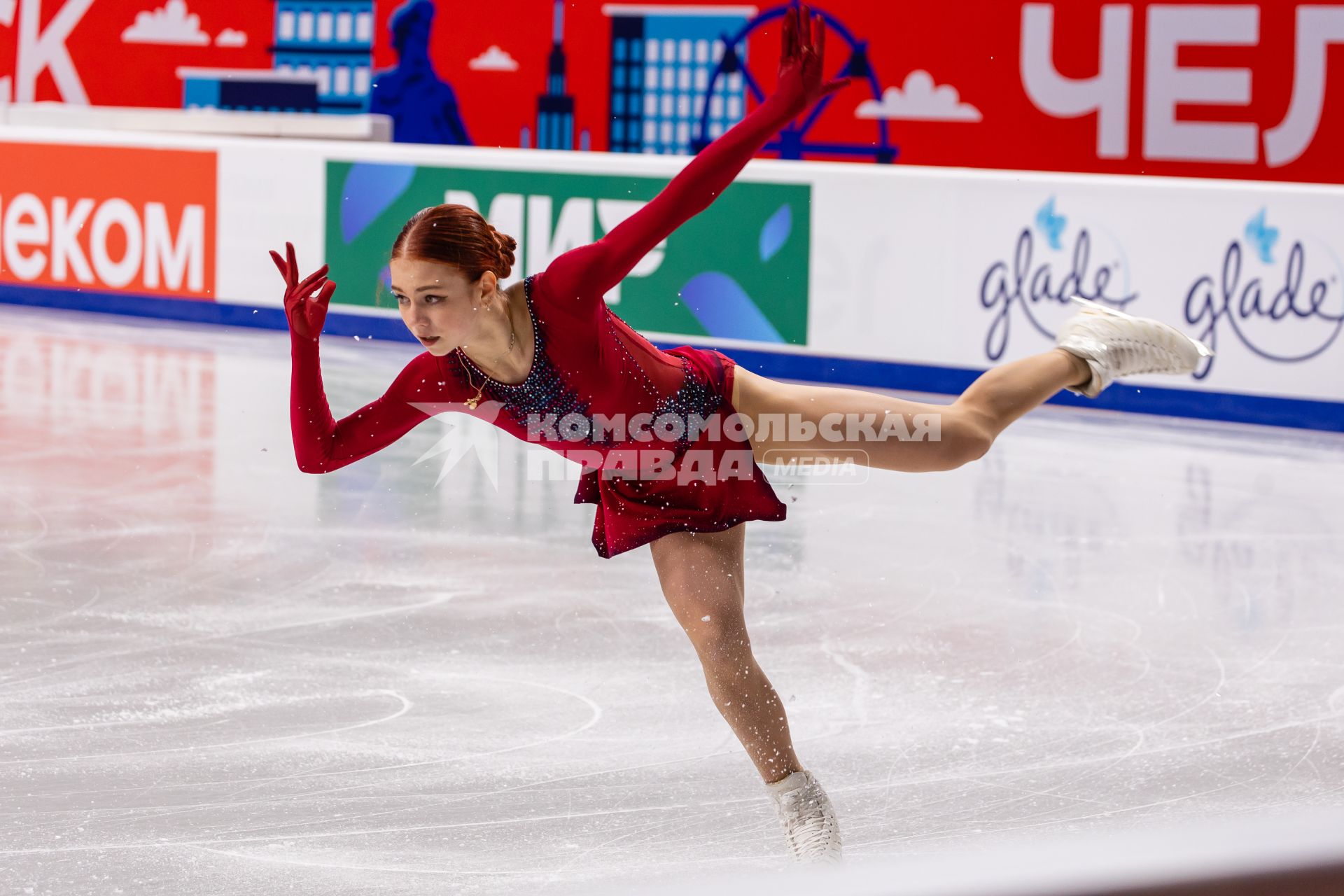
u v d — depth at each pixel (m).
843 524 18.50
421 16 41.84
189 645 12.79
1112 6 34.97
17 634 12.95
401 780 9.65
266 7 43.44
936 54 36.78
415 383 8.50
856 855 8.39
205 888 7.68
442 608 14.28
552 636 13.45
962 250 28.44
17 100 46.25
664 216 7.88
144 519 17.55
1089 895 1.76
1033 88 36.00
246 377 28.23
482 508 18.95
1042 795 9.54
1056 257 27.69
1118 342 9.23
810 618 14.22
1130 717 11.33
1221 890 1.79
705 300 30.73
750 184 30.03
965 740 10.74
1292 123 33.62
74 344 31.50
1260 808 9.30
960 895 1.76
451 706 11.35
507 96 41.34
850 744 10.63
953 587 15.47
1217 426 26.55
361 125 39.53
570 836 8.69
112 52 45.31
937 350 28.86
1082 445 24.41
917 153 37.41
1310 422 26.12
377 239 33.31
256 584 14.95
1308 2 33.03
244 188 34.47
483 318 7.83
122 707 11.06
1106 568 16.42
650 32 39.56
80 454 21.14
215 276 35.03
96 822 8.69
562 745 10.49
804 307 29.89
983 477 21.67
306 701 11.35
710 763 10.15
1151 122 35.06
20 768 9.65
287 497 19.06
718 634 8.02
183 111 42.62
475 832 8.70
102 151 35.91
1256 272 26.27
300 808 9.05
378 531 17.50
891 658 12.92
